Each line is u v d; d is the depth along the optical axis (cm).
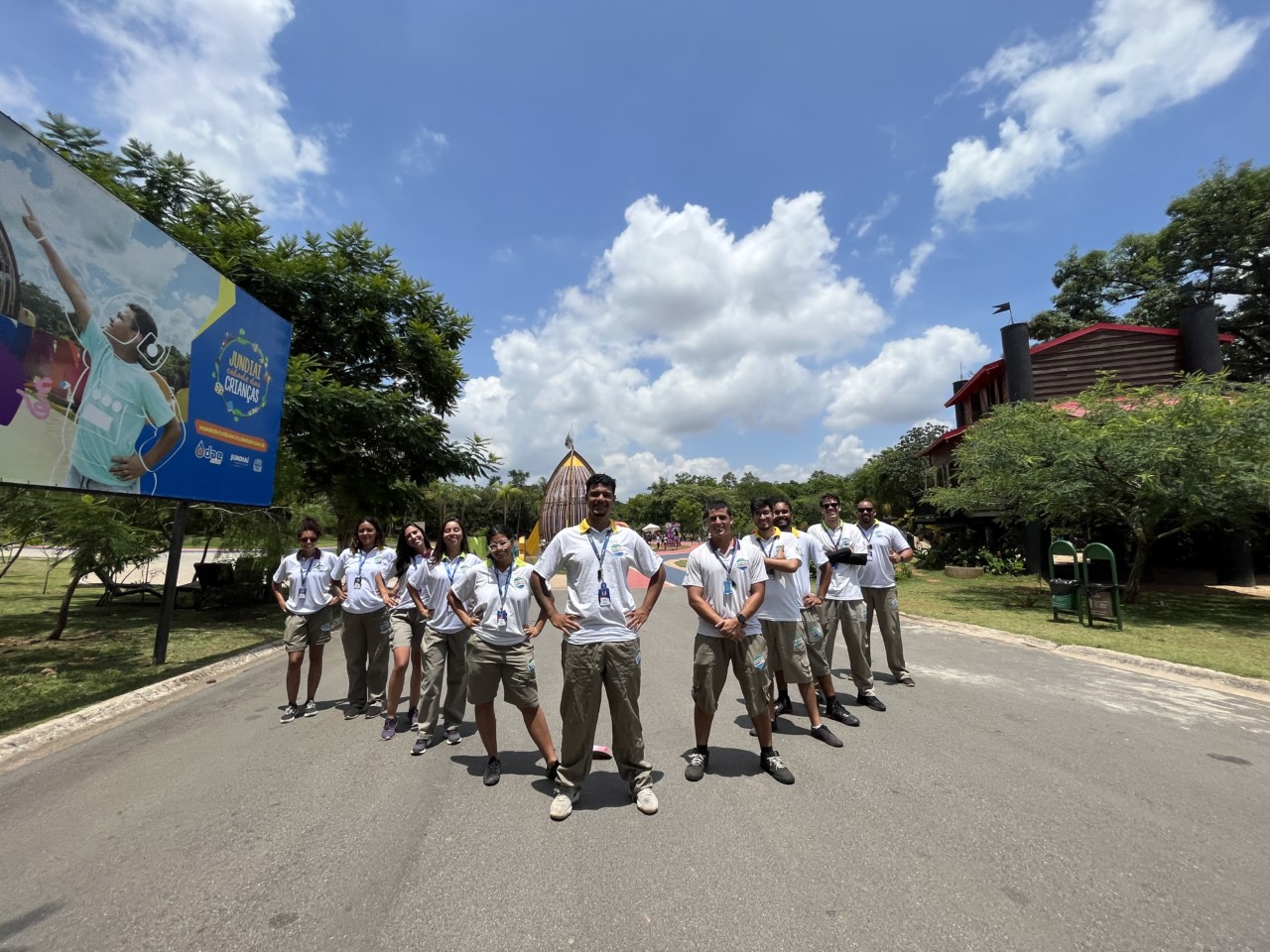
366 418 1450
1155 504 1218
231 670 813
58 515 972
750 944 256
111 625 1219
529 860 326
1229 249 2431
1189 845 335
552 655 902
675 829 359
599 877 309
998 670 742
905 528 2942
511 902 288
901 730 528
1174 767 443
